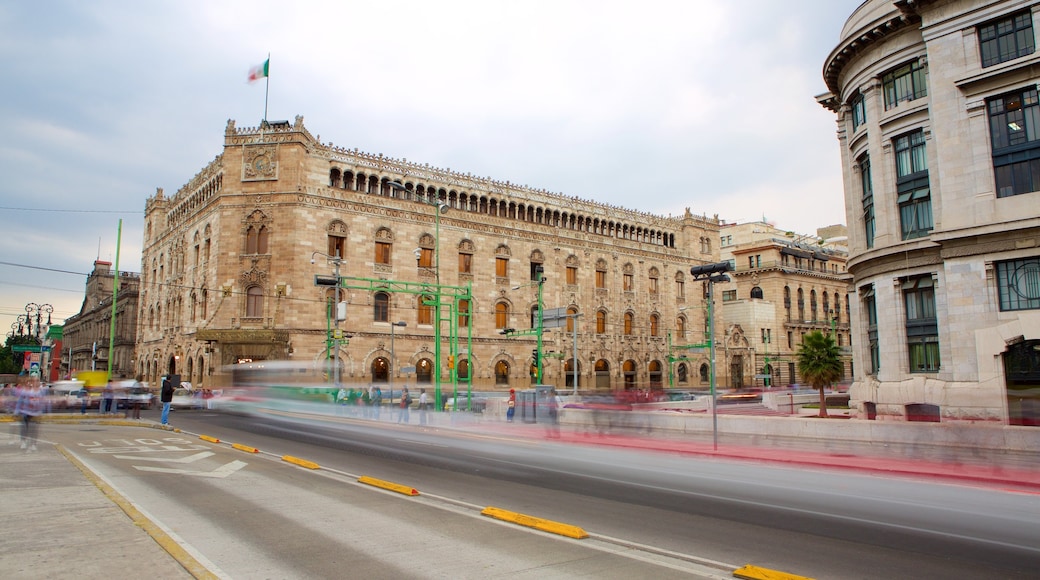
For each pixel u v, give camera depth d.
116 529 10.18
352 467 19.23
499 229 70.94
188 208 70.62
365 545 10.20
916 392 31.75
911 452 24.33
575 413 39.62
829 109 42.06
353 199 62.25
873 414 36.09
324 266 59.97
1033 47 28.62
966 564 9.83
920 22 32.84
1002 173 29.45
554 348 73.12
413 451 24.39
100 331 107.00
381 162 64.56
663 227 87.19
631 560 9.67
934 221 31.78
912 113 33.03
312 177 60.75
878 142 34.97
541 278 51.88
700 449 25.81
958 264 30.36
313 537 10.62
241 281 59.22
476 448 26.17
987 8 29.89
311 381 54.47
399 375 62.66
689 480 18.11
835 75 39.28
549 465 21.02
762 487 16.98
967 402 29.36
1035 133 28.45
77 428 29.20
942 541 11.24
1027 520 13.12
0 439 23.38
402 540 10.55
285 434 30.58
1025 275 28.61
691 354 86.44
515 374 70.00
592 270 78.12
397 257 64.12
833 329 104.81
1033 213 28.16
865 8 35.81
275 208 59.56
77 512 11.34
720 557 9.98
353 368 60.03
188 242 68.88
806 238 118.12
